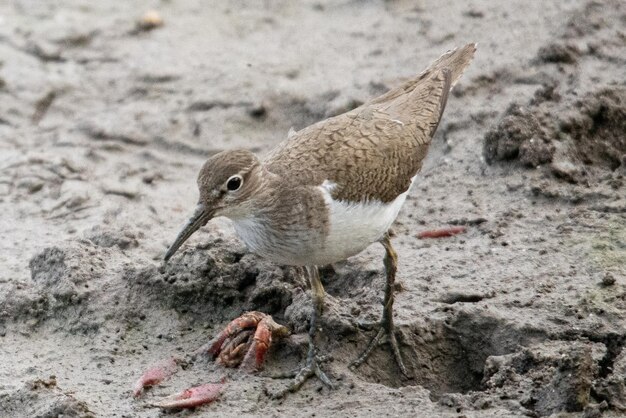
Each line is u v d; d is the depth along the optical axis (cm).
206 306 1242
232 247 1286
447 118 1568
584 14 1698
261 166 1109
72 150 1655
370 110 1220
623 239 1284
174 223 1469
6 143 1683
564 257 1267
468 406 1046
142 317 1240
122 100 1761
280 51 1808
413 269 1279
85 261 1304
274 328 1153
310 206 1094
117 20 1936
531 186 1400
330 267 1299
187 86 1759
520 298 1198
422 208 1413
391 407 1057
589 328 1133
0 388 1137
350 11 1881
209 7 1964
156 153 1642
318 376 1113
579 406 1016
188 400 1086
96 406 1101
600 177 1419
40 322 1256
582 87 1540
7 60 1855
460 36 1738
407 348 1165
